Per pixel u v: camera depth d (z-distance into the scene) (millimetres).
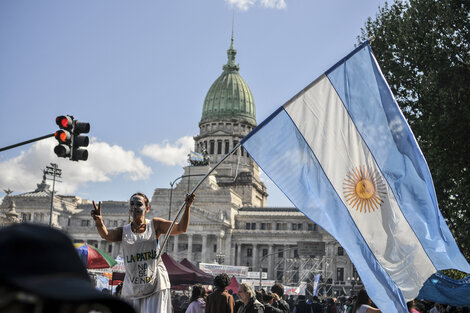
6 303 1946
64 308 2047
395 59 45156
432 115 40281
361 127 17594
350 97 17688
